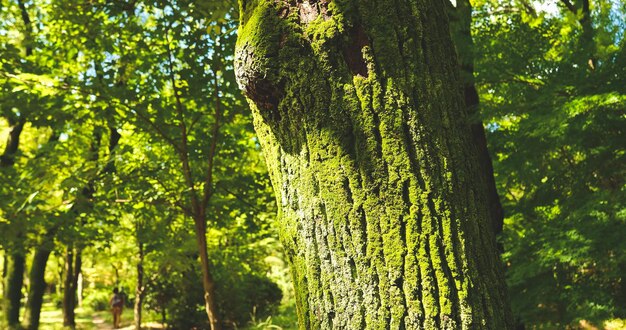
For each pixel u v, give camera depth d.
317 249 1.56
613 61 4.66
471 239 1.50
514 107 5.00
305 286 1.60
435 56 1.59
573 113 4.38
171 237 10.30
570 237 4.39
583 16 5.64
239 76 1.64
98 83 6.26
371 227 1.47
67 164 7.25
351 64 1.53
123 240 12.60
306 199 1.57
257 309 15.43
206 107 6.76
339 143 1.51
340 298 1.51
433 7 1.66
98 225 8.88
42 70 7.25
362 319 1.48
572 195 5.05
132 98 6.35
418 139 1.49
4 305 13.42
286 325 12.32
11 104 6.30
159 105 6.48
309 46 1.54
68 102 6.44
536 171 5.23
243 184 7.28
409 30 1.56
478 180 1.61
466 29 5.47
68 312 16.78
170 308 14.40
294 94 1.56
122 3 6.34
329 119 1.52
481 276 1.48
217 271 14.40
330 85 1.53
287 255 1.68
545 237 4.66
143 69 6.54
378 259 1.46
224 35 6.04
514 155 5.13
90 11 6.70
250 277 15.37
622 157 4.68
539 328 5.06
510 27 5.88
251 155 8.80
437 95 1.56
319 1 1.55
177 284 14.37
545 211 5.45
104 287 21.30
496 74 5.38
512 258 5.00
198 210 6.59
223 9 5.14
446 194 1.49
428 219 1.46
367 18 1.54
